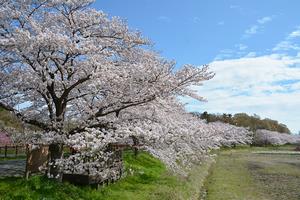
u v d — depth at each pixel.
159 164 26.41
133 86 13.75
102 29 14.42
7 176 14.97
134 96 14.13
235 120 87.31
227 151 62.66
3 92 13.12
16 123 14.67
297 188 23.94
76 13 13.83
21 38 11.23
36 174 14.73
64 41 11.64
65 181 13.91
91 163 12.83
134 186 16.86
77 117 14.88
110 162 15.95
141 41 14.94
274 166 38.81
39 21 14.15
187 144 16.30
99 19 13.93
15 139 13.55
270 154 59.94
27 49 11.70
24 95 13.93
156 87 13.80
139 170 20.72
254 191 22.47
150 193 15.90
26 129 14.02
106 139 12.16
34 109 14.76
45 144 13.47
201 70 13.66
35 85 12.87
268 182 26.52
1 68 13.16
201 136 16.56
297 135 103.19
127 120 14.60
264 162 43.78
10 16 12.45
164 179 19.83
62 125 13.79
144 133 12.71
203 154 19.80
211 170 32.31
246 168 36.09
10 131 13.91
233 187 23.44
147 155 28.45
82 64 12.59
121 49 15.08
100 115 14.38
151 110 15.91
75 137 12.47
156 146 14.37
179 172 17.17
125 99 14.27
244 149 71.94
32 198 11.29
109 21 14.30
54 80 12.70
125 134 12.66
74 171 13.18
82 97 14.85
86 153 12.35
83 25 13.87
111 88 13.88
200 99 16.86
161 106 15.84
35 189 12.01
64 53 12.73
